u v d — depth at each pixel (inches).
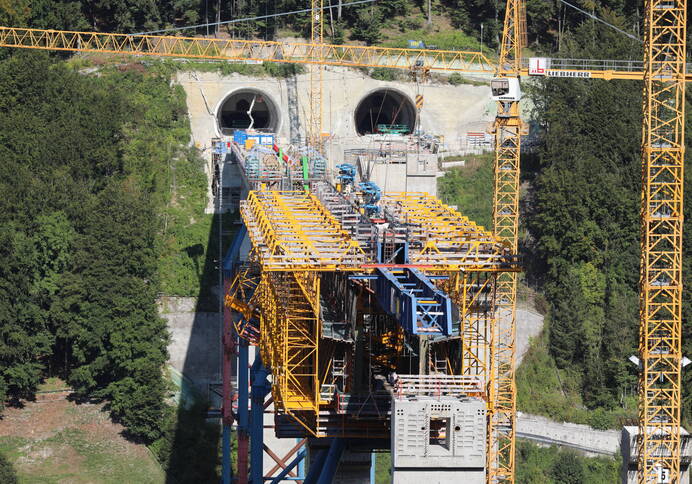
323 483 6678.2
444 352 6028.5
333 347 6240.2
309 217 7480.3
